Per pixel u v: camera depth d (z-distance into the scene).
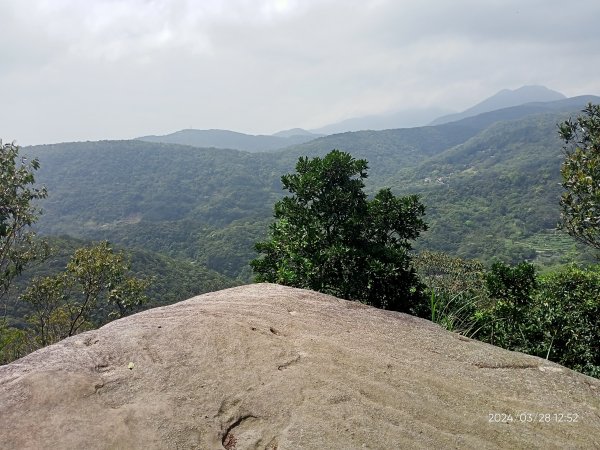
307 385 2.79
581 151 6.98
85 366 2.79
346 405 2.64
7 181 13.76
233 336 3.29
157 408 2.44
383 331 4.13
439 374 3.36
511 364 3.78
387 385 2.97
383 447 2.33
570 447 2.63
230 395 2.64
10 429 2.21
